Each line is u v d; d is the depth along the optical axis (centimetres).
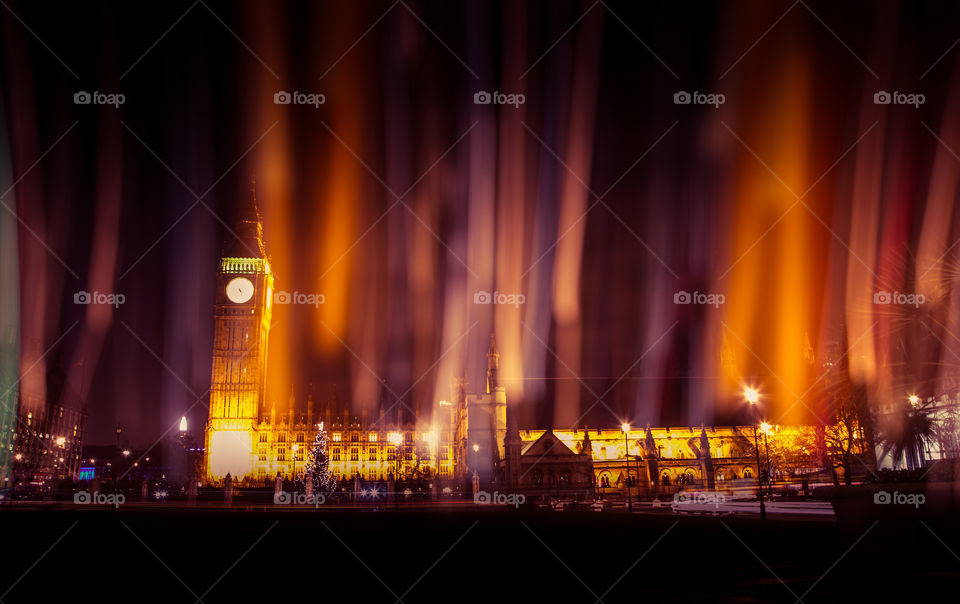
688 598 1221
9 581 1706
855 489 1045
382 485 10319
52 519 3272
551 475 10812
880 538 995
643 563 1725
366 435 16450
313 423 16662
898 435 1343
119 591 1558
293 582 1636
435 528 3106
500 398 13938
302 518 3734
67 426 15262
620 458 13512
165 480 14550
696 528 2731
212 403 15788
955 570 902
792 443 8606
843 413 3641
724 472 12675
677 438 13600
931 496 934
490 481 11169
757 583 1317
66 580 1708
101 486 7862
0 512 3831
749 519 3344
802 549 1817
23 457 12975
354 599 1415
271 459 16125
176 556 2120
